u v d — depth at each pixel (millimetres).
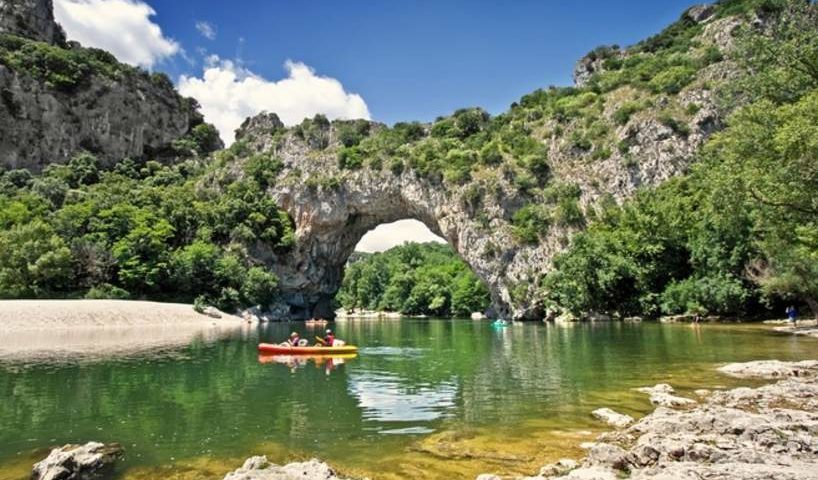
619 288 59500
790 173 23391
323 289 97562
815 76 27125
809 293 37531
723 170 28266
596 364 23266
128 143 120500
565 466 9727
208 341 39938
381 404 16219
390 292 135000
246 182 97312
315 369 24375
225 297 76375
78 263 69062
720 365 21484
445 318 107438
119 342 38094
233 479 8891
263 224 90562
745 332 36031
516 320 69812
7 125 100688
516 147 81500
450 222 79375
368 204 89812
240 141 112375
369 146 94812
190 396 17719
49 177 95000
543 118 87812
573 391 17328
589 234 64688
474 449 11289
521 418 13945
